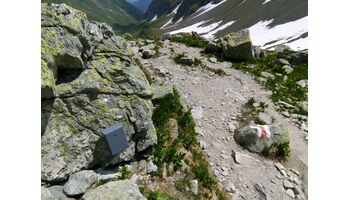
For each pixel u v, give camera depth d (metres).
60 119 8.52
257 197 10.27
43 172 7.80
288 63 24.25
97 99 9.26
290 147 13.12
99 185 8.27
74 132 8.62
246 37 24.52
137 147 9.70
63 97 8.70
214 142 12.34
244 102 16.39
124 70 10.16
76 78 9.13
